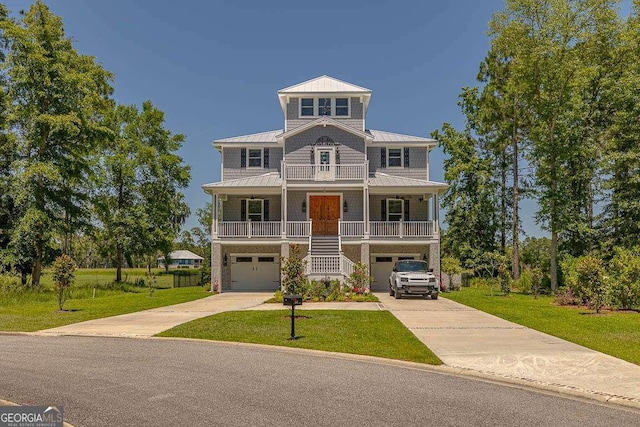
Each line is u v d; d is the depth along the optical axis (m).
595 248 32.38
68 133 32.28
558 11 28.30
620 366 9.28
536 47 28.83
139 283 43.03
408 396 7.36
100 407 6.71
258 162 34.25
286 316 16.61
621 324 14.94
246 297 26.77
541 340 12.23
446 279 35.44
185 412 6.49
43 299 25.50
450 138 44.78
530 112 37.75
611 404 7.08
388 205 32.88
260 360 10.16
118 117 44.47
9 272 31.66
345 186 30.77
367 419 6.22
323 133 32.62
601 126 33.22
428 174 33.78
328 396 7.32
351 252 31.03
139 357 10.46
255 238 30.66
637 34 30.19
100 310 19.88
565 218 29.36
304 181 30.88
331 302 22.83
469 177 44.28
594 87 32.94
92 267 92.88
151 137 46.44
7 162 33.28
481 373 8.77
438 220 30.75
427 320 16.11
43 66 31.44
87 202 37.03
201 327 14.42
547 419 6.31
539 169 31.16
